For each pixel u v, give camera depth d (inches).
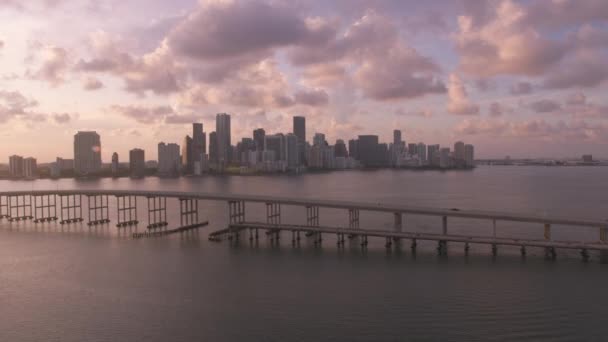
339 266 4190.5
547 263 4183.1
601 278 3686.0
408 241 5324.8
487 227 6254.9
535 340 2605.8
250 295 3400.6
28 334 2785.4
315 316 2979.8
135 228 6569.9
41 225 6929.1
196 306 3189.0
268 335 2714.1
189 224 6825.8
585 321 2844.5
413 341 2618.1
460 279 3718.0
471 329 2755.9
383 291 3449.8
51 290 3587.6
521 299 3233.3
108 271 4111.7
